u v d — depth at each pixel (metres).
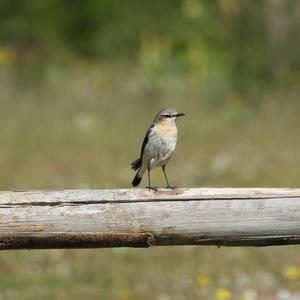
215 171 16.67
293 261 11.77
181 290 10.79
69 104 22.89
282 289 10.77
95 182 16.16
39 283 11.09
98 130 20.50
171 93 23.56
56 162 17.81
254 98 22.11
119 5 29.45
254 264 11.72
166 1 28.92
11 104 22.84
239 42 23.47
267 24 23.16
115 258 12.13
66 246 6.74
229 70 24.45
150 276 11.36
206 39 27.39
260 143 18.73
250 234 6.84
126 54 28.03
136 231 6.77
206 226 6.80
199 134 19.75
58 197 6.74
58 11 29.77
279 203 6.82
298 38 22.94
